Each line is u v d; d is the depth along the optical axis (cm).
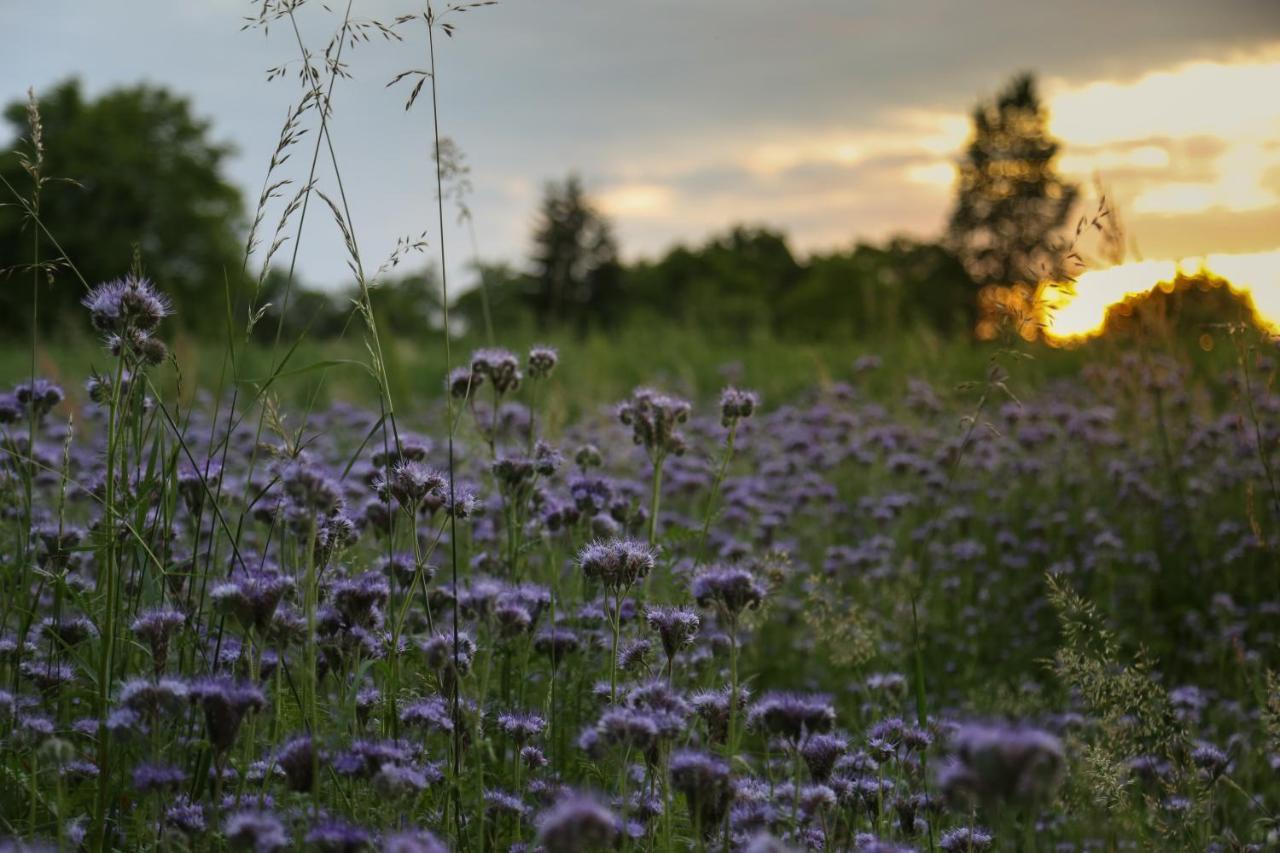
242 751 390
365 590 388
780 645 779
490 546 624
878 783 390
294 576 400
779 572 607
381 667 373
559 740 452
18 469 481
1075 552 952
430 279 9206
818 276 9581
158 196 6794
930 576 891
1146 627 811
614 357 2320
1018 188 8231
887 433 1107
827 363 1988
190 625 394
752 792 357
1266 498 875
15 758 368
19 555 438
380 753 321
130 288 380
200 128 7562
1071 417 1118
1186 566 898
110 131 6881
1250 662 685
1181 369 1080
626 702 391
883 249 9394
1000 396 1324
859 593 834
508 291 10006
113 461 371
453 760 367
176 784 319
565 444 868
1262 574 849
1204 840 456
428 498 438
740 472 1039
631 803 362
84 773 362
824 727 325
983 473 1062
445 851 275
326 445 1070
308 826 307
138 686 314
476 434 610
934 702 721
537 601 427
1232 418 924
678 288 11675
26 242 6425
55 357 1766
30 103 415
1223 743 612
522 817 380
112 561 363
